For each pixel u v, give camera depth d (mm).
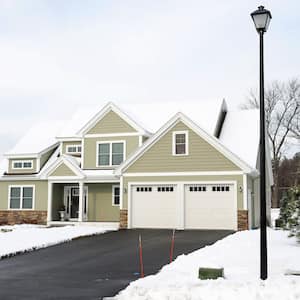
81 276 11328
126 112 27844
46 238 18719
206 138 22906
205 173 22734
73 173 27578
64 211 29047
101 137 28234
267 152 30266
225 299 8352
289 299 8195
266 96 49781
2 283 10492
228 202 22250
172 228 23000
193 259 12969
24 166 31250
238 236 18266
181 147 23391
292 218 15680
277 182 49750
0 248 15820
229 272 10859
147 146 23891
